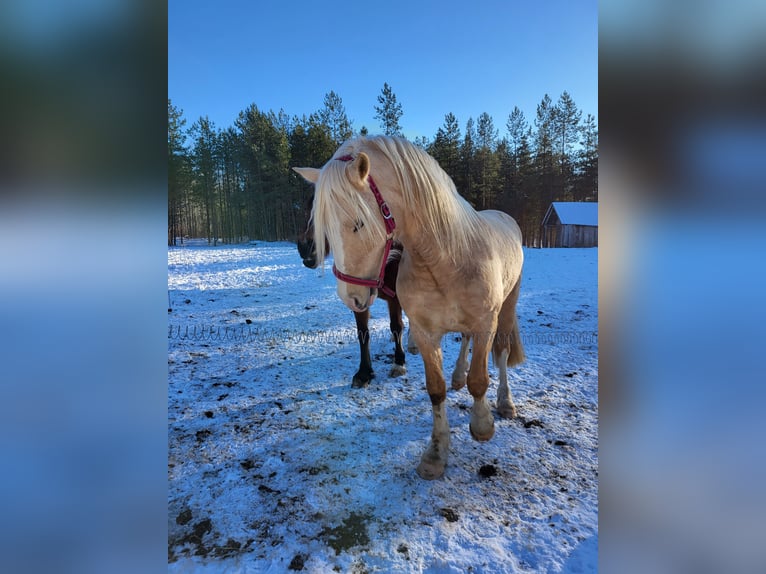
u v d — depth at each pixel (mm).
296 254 15227
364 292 1716
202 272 10461
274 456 2299
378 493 1975
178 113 28016
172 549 1635
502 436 2471
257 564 1567
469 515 1812
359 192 1581
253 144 30984
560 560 1549
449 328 2061
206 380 3451
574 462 2197
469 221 2039
